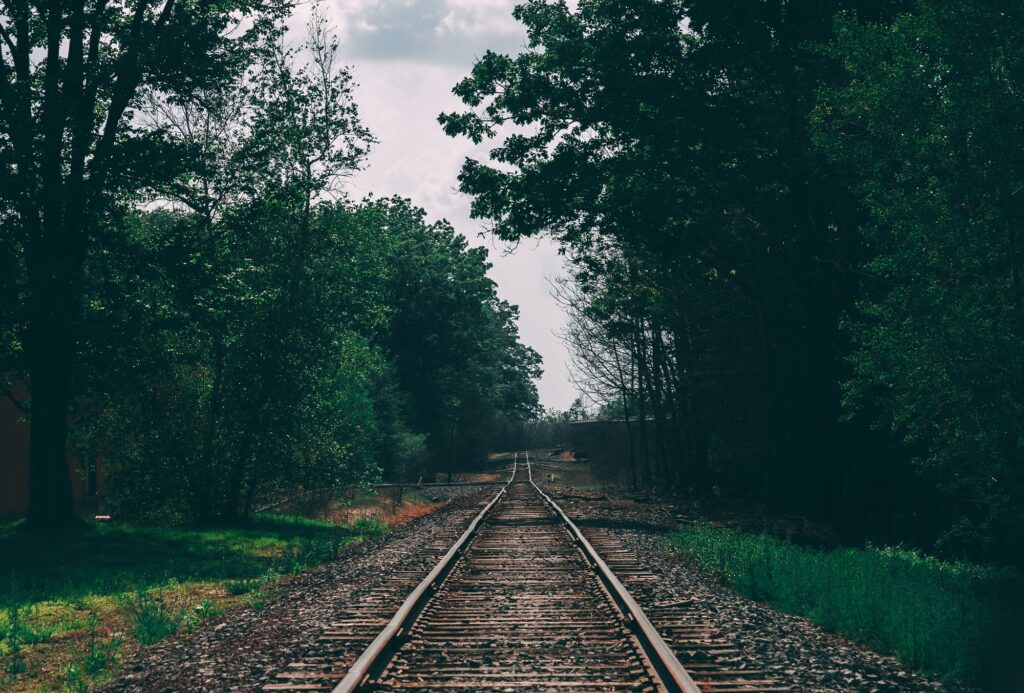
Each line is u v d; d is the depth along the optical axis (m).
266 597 12.87
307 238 26.88
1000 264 12.71
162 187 22.53
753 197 23.81
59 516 21.11
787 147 22.89
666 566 15.15
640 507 34.00
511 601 11.30
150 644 9.98
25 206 19.09
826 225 24.20
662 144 24.30
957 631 8.52
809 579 12.40
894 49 13.22
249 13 23.89
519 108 26.11
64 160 21.02
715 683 7.11
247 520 27.44
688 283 31.58
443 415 76.19
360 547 19.97
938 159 13.00
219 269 22.88
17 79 20.34
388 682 7.12
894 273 13.66
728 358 33.31
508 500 37.25
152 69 21.09
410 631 9.16
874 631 9.42
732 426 34.19
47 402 20.84
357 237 27.39
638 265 33.75
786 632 9.66
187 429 26.48
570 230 27.66
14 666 8.90
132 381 21.06
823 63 21.59
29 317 18.75
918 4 13.07
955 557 17.78
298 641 8.96
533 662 7.87
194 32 21.16
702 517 29.72
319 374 27.61
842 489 25.20
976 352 12.10
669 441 47.25
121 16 22.98
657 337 42.47
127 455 26.47
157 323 20.59
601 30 25.98
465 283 76.69
